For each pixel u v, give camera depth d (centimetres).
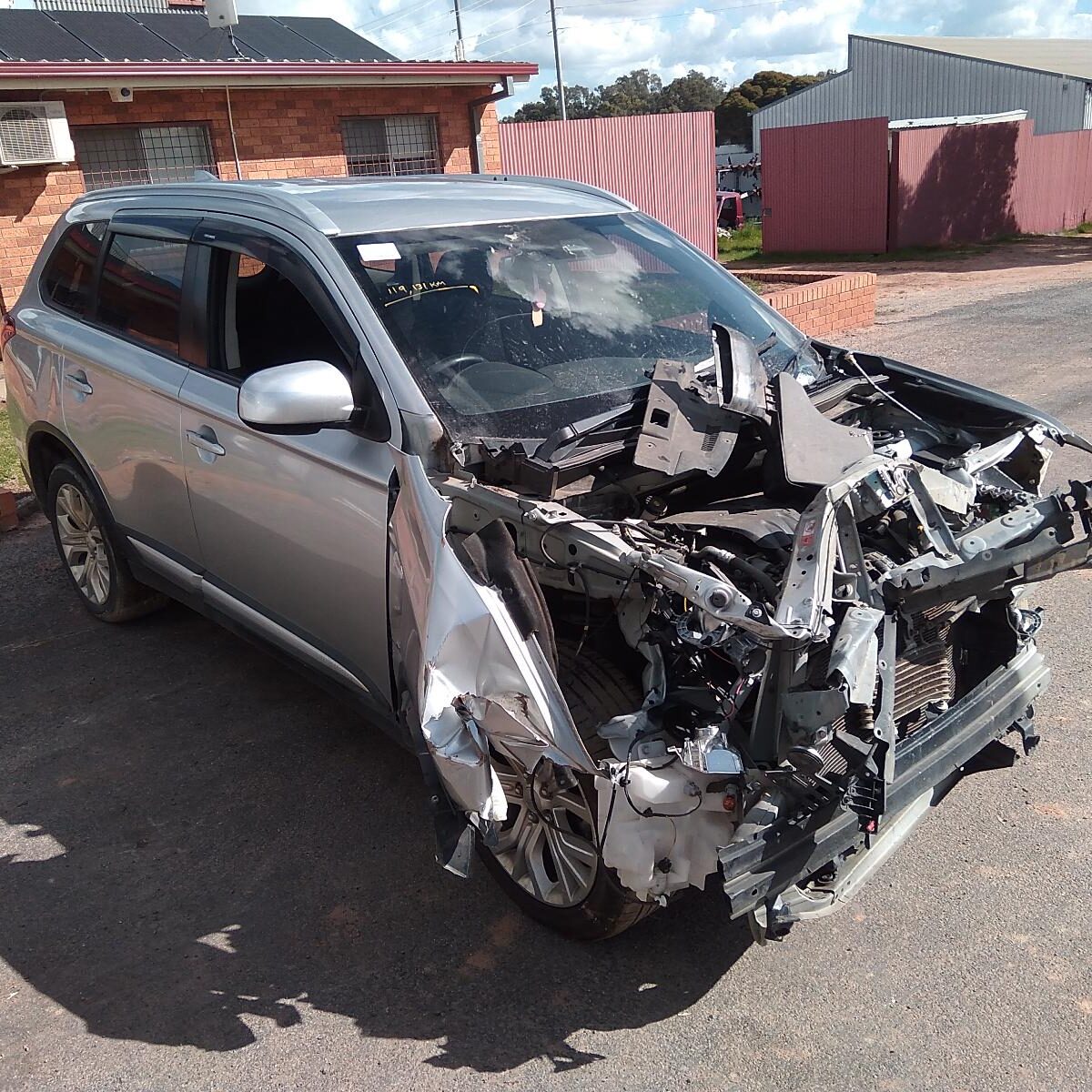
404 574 288
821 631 242
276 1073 262
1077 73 3228
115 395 430
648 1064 259
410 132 1396
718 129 7631
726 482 328
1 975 299
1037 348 1004
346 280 339
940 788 304
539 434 318
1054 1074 248
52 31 1178
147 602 508
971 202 2309
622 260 405
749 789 245
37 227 1096
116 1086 261
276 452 349
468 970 293
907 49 3578
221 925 315
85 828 363
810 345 409
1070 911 300
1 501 652
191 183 439
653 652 261
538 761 265
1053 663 431
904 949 291
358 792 379
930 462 337
